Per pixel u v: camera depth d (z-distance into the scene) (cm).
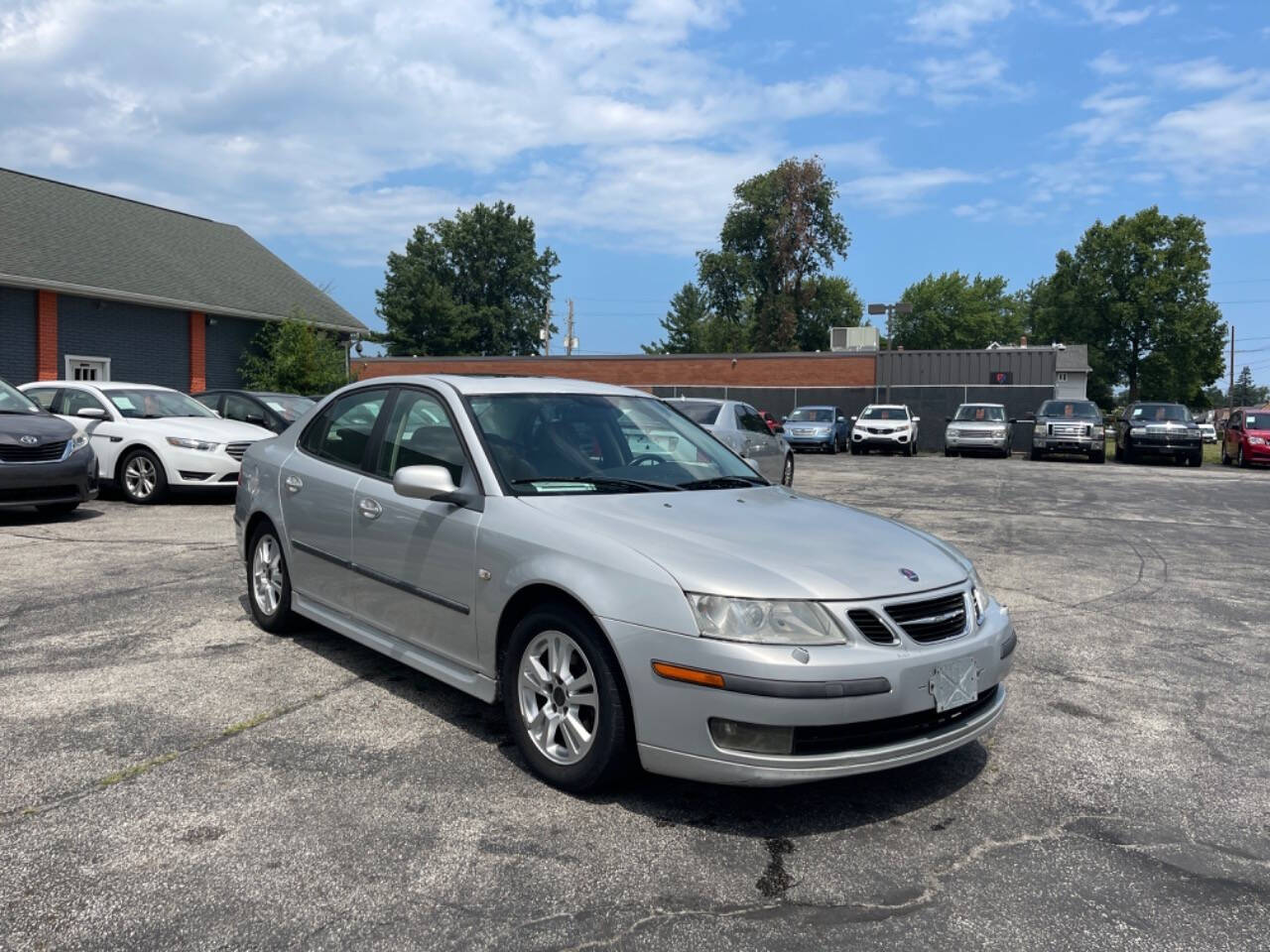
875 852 314
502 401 445
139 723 409
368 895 278
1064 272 6631
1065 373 5097
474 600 387
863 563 347
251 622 576
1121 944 263
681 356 3697
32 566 737
